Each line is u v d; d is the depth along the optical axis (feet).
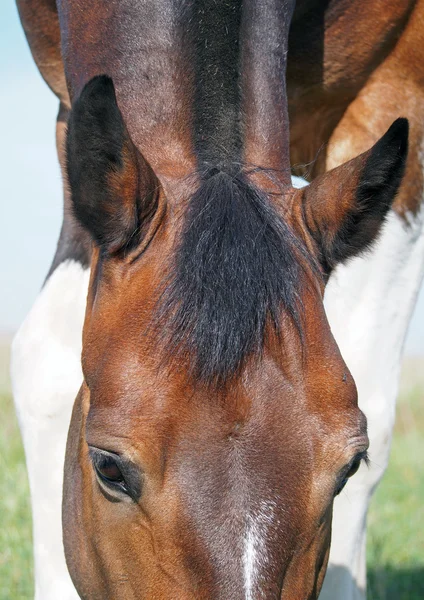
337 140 20.01
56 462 19.21
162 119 14.71
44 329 19.62
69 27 17.29
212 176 12.64
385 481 35.09
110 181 12.48
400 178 13.07
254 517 10.99
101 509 12.53
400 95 19.67
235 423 11.34
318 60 19.20
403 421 47.50
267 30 15.52
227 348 11.35
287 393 11.64
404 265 20.21
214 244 11.70
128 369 11.80
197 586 11.01
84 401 13.94
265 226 12.04
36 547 19.44
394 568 27.37
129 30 15.84
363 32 18.98
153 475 11.37
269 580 10.83
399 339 20.51
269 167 14.02
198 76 14.40
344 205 13.05
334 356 12.21
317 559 11.88
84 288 19.30
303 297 12.26
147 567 11.56
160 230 12.71
